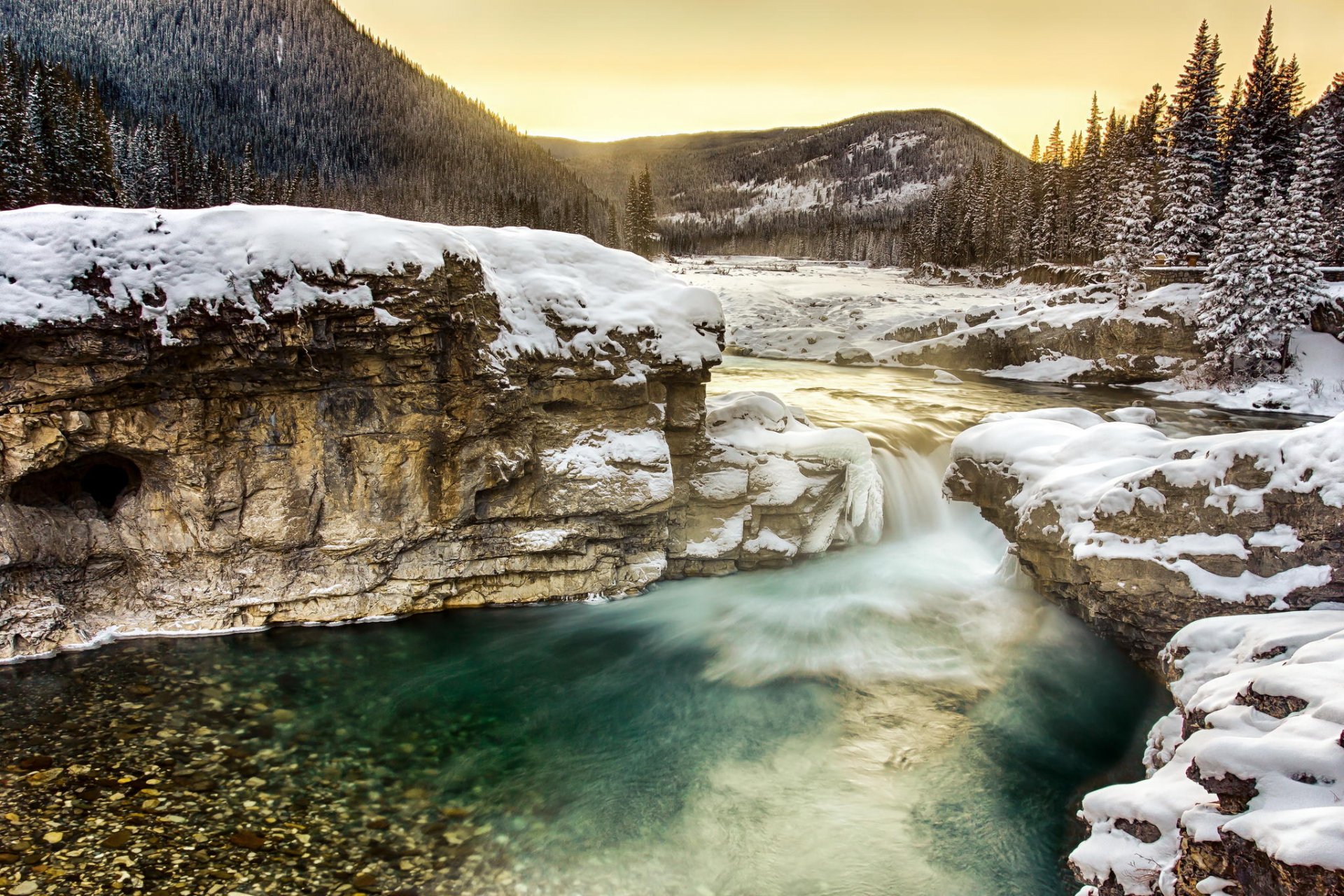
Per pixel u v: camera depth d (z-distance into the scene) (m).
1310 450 8.89
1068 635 11.22
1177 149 48.00
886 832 7.79
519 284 11.94
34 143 46.47
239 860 6.73
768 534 13.97
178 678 9.64
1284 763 4.79
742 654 11.31
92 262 9.29
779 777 8.62
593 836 7.44
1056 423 13.45
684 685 10.48
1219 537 9.29
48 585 10.03
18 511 9.67
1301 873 4.00
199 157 87.62
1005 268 79.12
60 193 50.72
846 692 10.41
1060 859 7.45
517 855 7.10
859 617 12.45
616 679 10.58
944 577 14.09
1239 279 33.25
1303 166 37.31
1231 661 7.59
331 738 8.70
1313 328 34.62
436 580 11.58
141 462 10.30
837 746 9.26
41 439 9.51
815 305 57.97
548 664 10.87
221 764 8.08
